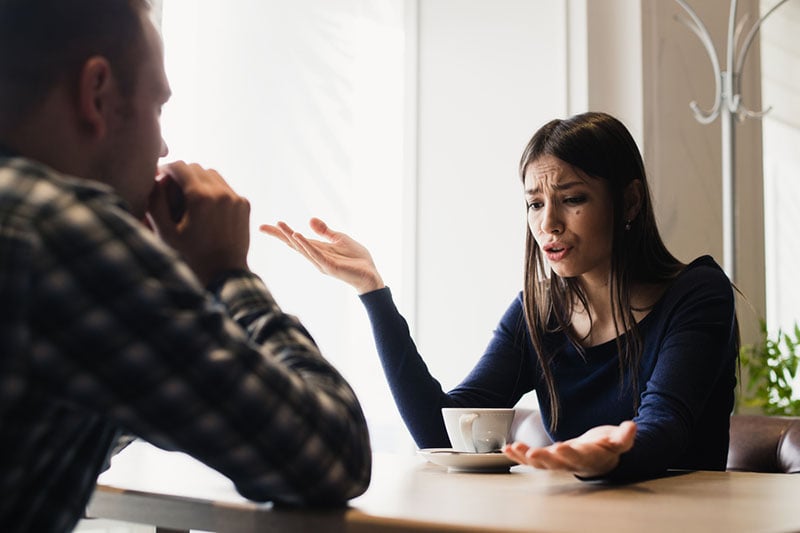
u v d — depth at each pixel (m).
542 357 1.73
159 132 0.87
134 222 0.74
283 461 0.79
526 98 3.61
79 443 0.79
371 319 1.67
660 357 1.46
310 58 3.68
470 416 1.35
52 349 0.69
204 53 3.34
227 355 0.75
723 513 0.85
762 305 4.16
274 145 3.55
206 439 0.75
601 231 1.65
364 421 0.88
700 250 3.71
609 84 3.49
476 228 3.70
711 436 1.60
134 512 1.03
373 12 3.86
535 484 1.11
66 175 0.80
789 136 5.98
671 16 3.61
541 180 1.66
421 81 3.88
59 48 0.78
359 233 3.77
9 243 0.67
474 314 3.68
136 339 0.71
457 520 0.79
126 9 0.83
